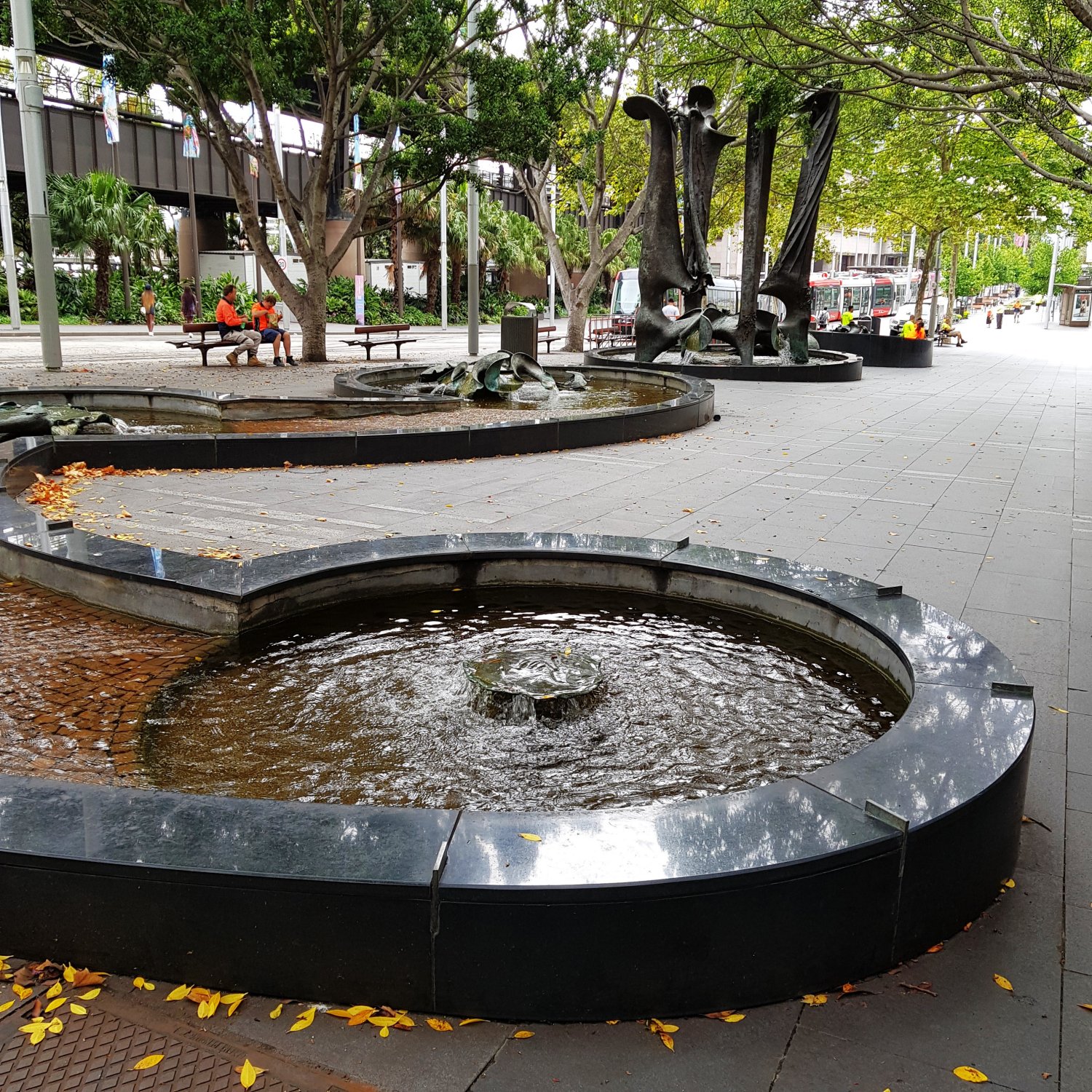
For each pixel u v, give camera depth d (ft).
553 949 8.12
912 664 13.57
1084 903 10.25
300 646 16.89
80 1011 8.17
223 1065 7.63
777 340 73.87
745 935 8.39
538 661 15.53
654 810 9.30
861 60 30.60
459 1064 7.76
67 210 117.91
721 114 82.33
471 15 73.36
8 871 8.63
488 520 25.90
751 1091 7.57
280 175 67.62
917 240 159.22
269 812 9.18
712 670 16.11
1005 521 27.30
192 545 22.76
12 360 69.26
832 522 26.61
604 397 53.57
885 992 8.82
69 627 17.60
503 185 172.86
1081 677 16.33
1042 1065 7.91
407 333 131.13
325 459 33.86
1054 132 31.01
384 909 8.12
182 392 44.52
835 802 9.46
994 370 88.74
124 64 61.11
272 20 59.52
